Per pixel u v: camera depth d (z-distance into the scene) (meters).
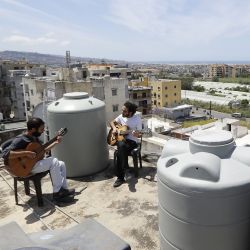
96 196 3.81
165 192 2.14
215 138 2.25
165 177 2.11
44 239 1.42
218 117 56.38
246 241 2.07
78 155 4.23
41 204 3.66
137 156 4.22
